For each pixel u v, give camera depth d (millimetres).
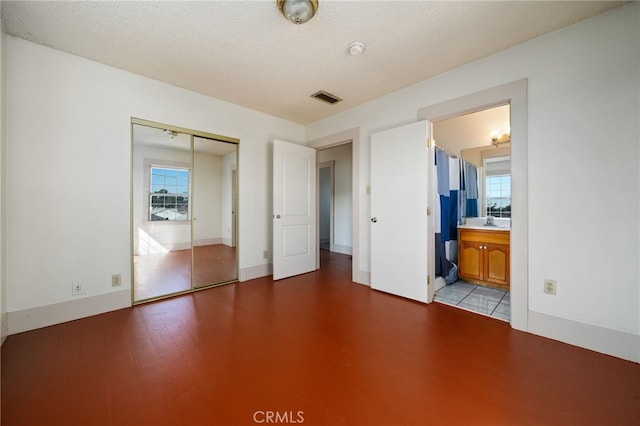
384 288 3006
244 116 3447
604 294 1765
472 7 1690
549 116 1961
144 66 2424
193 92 2979
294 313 2418
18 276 2000
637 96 1656
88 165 2314
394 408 1270
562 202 1913
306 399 1328
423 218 2684
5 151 1944
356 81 2721
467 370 1570
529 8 1698
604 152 1763
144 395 1348
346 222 5559
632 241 1677
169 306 2580
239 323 2203
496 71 2209
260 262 3658
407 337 1974
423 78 2658
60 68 2178
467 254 3424
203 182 4113
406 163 2803
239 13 1738
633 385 1433
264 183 3693
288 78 2656
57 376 1488
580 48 1836
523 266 2070
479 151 3699
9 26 1855
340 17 1775
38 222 2086
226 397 1340
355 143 3418
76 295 2260
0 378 1465
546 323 1978
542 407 1274
